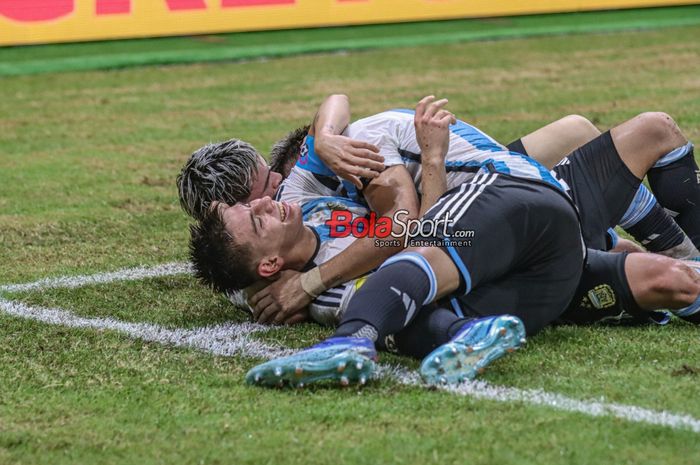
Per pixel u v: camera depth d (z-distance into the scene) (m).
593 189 11.67
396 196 10.73
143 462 7.82
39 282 13.46
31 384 9.55
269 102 28.78
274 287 11.09
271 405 8.80
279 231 10.69
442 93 29.12
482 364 9.21
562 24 40.94
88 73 33.72
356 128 11.31
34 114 28.03
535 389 9.05
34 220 17.27
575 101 27.27
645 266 10.65
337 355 8.92
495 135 23.42
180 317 11.77
